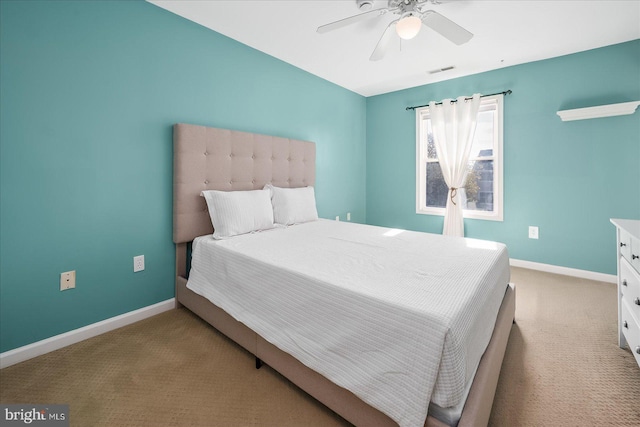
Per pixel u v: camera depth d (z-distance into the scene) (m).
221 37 2.55
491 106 3.49
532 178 3.25
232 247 1.98
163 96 2.21
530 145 3.24
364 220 4.61
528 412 1.32
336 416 1.31
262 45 2.77
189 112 2.37
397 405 1.01
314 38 2.62
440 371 0.97
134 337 1.94
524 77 3.21
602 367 1.63
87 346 1.83
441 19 1.76
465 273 1.46
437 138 3.72
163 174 2.26
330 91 3.80
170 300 2.36
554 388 1.47
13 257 1.64
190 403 1.38
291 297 1.46
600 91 2.85
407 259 1.72
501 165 3.41
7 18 1.56
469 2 2.10
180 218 2.28
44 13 1.67
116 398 1.40
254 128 2.88
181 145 2.24
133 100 2.06
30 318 1.71
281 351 1.46
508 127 3.35
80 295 1.90
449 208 3.71
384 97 4.30
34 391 1.44
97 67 1.88
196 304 2.14
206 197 2.34
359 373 1.13
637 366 1.63
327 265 1.59
